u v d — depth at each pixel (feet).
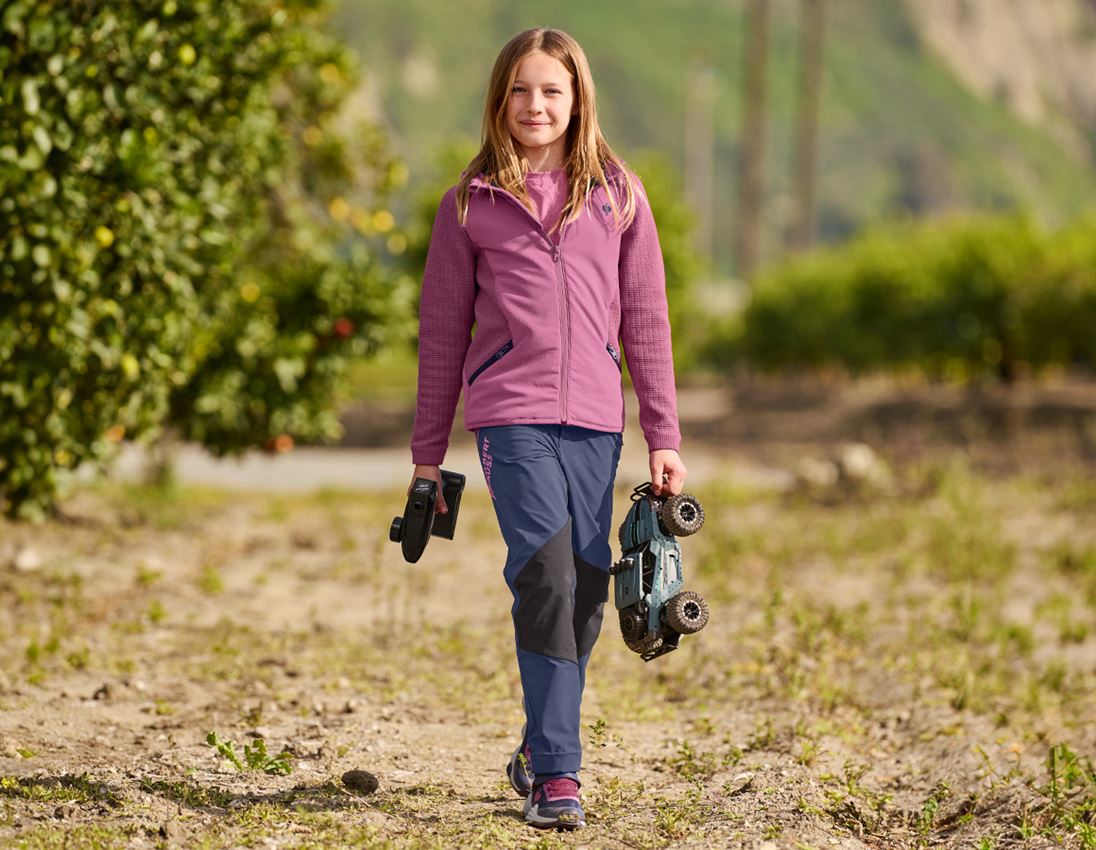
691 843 22.09
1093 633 41.68
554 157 22.54
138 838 21.17
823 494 71.20
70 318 39.19
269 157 50.83
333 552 53.31
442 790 25.25
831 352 155.12
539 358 21.76
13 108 36.73
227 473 87.20
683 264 107.65
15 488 44.27
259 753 25.95
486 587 47.62
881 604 45.75
